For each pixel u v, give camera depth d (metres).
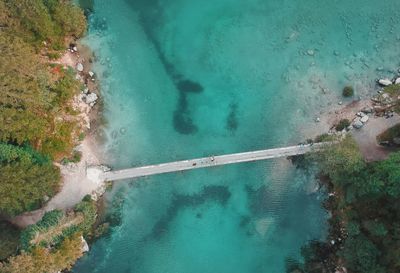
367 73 43.66
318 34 44.25
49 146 43.31
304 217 43.97
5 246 39.38
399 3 43.84
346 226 40.97
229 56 44.72
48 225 39.16
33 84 39.41
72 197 44.31
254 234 44.47
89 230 44.38
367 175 37.44
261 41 44.56
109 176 44.72
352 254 39.12
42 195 41.62
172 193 44.91
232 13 44.88
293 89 44.19
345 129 43.00
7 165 38.75
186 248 44.94
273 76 44.41
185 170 44.75
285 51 44.38
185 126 45.00
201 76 44.94
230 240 44.66
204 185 44.66
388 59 43.59
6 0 38.66
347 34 44.09
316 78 44.03
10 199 38.84
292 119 44.06
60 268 39.16
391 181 35.81
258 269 44.41
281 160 44.06
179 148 44.91
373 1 44.06
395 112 42.25
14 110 39.06
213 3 45.06
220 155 44.47
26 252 37.22
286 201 44.12
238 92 44.62
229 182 44.50
